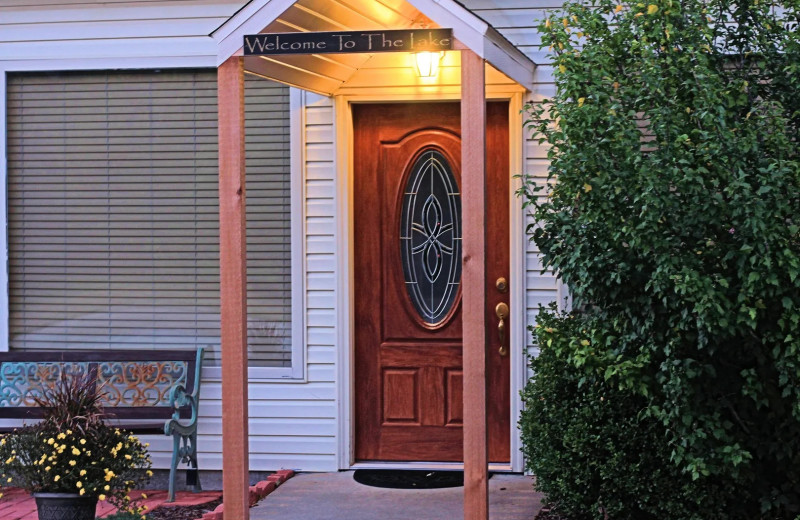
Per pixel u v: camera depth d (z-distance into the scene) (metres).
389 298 6.84
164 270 6.93
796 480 5.10
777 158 4.91
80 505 5.51
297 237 6.77
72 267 7.00
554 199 5.40
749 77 5.39
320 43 4.82
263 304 6.85
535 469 5.50
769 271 4.65
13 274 7.06
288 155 6.80
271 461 6.79
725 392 5.11
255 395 6.82
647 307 4.97
